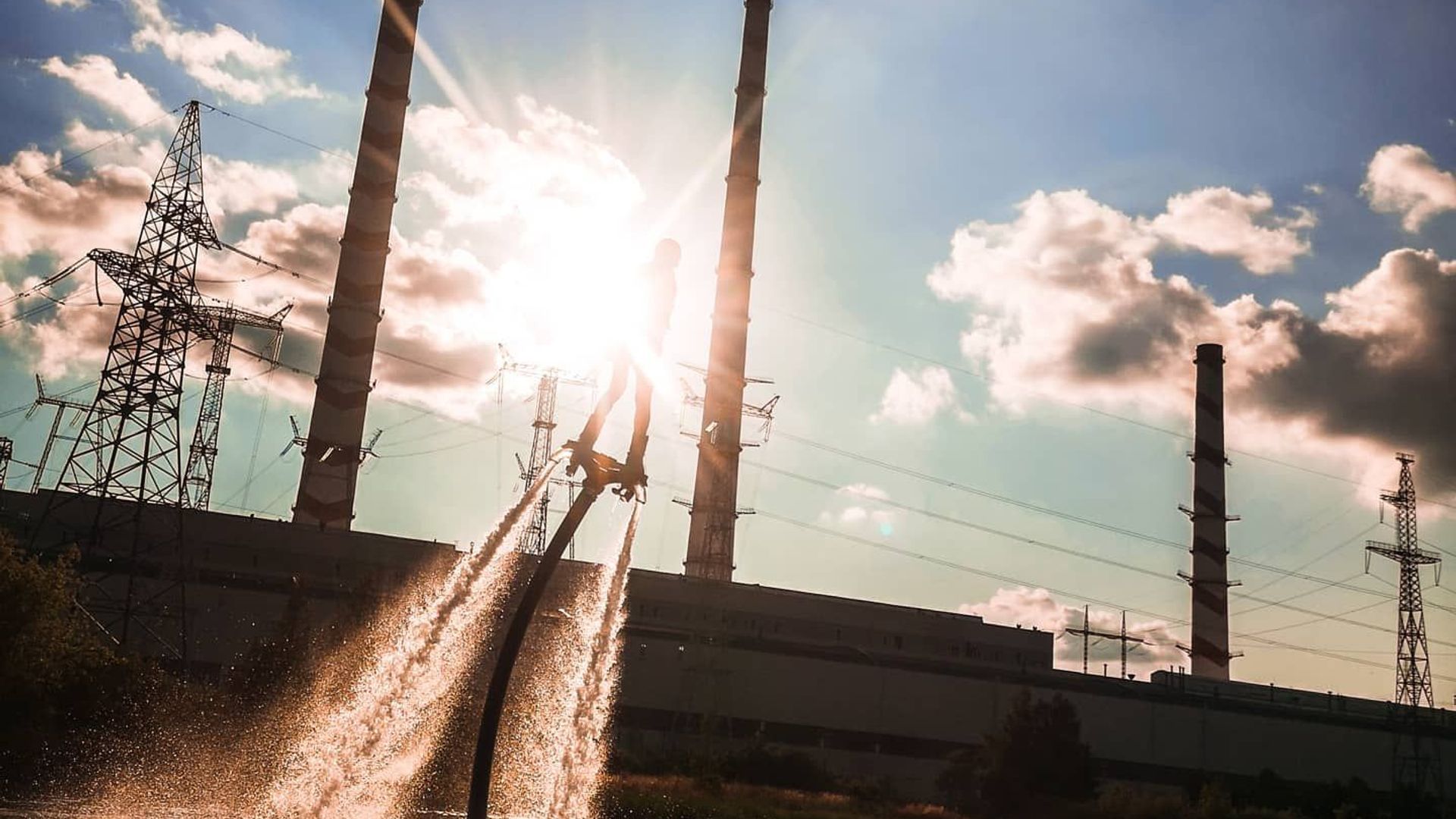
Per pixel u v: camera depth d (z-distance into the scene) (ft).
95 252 272.51
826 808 258.16
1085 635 522.47
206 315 291.58
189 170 288.30
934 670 407.03
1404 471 485.56
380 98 475.31
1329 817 363.15
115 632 320.70
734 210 478.18
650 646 369.71
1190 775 412.57
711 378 463.01
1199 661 541.75
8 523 342.85
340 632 213.87
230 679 203.41
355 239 464.65
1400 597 479.41
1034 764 311.68
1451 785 440.04
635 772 289.33
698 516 454.40
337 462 450.71
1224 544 551.59
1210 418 565.12
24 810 134.62
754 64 487.61
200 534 368.68
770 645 393.50
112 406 277.85
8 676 169.27
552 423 444.14
